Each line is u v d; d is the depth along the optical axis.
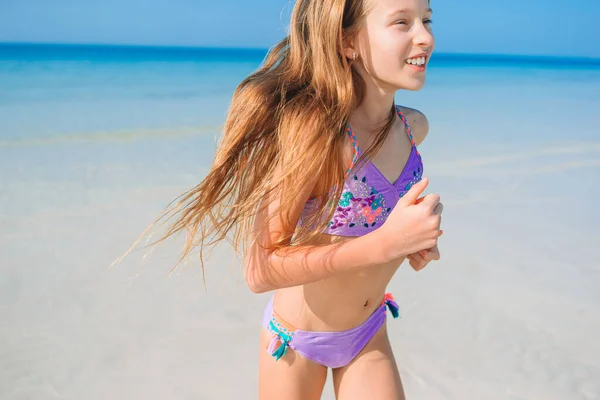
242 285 4.28
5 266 4.37
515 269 4.62
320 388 2.20
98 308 3.89
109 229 5.12
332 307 2.04
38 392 3.08
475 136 10.59
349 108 1.76
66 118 11.59
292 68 1.90
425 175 7.35
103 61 35.38
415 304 4.04
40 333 3.60
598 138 10.98
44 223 5.21
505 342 3.62
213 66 33.91
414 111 2.22
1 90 16.59
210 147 8.87
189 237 1.99
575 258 4.88
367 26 1.76
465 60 71.06
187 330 3.70
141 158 7.88
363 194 1.85
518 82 29.14
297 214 1.77
